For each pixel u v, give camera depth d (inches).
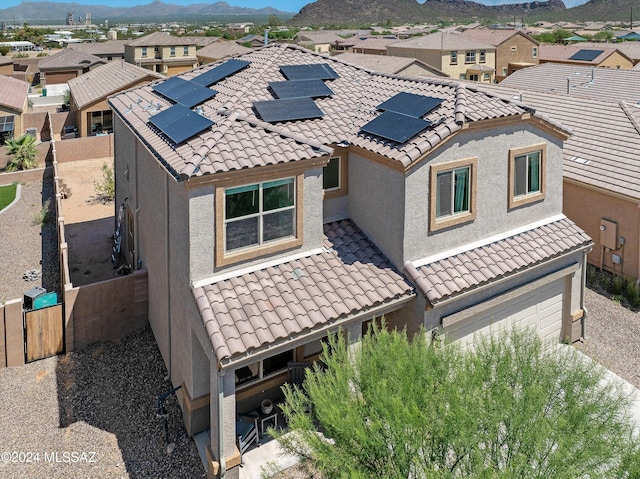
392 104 599.2
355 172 563.2
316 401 325.4
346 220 576.7
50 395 538.9
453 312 517.0
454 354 364.5
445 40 2876.5
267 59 712.4
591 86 1359.5
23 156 1384.1
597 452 289.3
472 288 514.0
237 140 485.4
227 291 451.5
